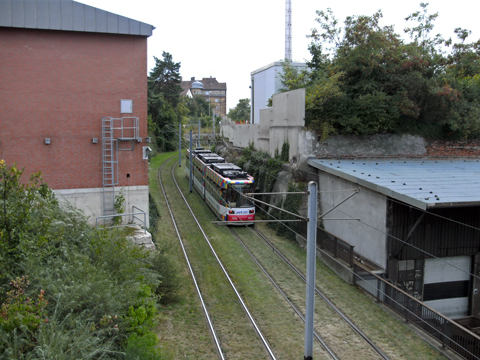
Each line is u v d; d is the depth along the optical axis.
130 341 9.62
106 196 19.62
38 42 18.11
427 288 17.84
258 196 29.19
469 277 18.31
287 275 17.98
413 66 25.03
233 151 40.84
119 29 18.84
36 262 10.29
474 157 25.05
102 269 11.69
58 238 11.71
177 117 66.38
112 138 19.19
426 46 27.41
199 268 18.30
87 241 13.12
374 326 13.69
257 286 16.64
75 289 9.70
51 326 8.12
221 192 25.92
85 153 19.19
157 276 14.09
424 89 24.08
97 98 19.08
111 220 19.64
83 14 18.31
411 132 24.97
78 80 18.77
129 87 19.45
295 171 23.64
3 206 10.18
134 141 19.84
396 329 13.54
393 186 16.73
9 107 18.00
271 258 19.97
